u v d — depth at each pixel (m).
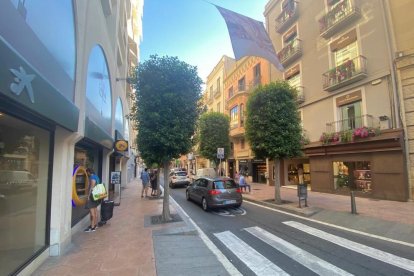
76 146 8.18
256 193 16.61
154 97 8.77
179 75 8.98
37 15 4.38
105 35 10.92
